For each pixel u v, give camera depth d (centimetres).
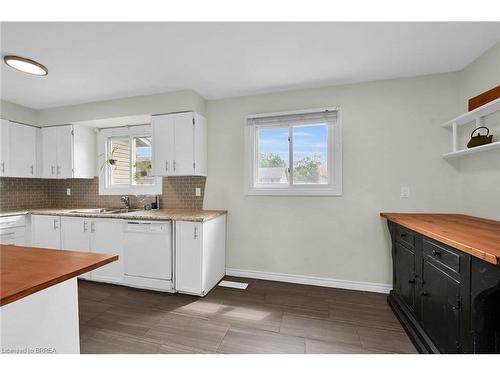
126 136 327
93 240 262
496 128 175
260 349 154
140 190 319
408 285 182
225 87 255
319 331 174
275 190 266
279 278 265
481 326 108
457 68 213
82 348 154
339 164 245
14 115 296
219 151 286
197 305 212
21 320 89
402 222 181
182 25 155
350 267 245
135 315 195
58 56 191
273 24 155
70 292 106
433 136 223
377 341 162
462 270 116
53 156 316
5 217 266
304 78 234
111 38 168
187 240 231
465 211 211
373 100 238
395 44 177
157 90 262
